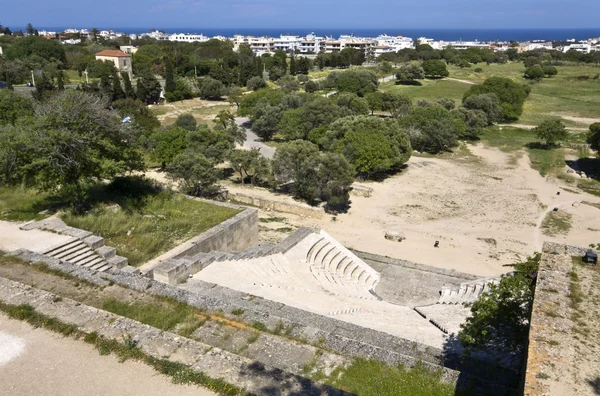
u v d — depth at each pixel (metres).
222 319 14.85
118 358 11.83
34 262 17.64
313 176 42.62
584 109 99.56
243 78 121.12
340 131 58.09
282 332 14.34
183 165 40.91
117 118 27.31
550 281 12.80
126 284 16.67
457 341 16.12
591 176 55.47
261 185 49.12
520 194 48.62
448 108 86.25
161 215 27.94
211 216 28.39
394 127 56.28
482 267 32.34
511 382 12.57
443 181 52.81
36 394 10.56
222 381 10.97
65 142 23.31
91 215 25.31
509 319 12.75
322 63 156.88
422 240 36.84
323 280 24.05
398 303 24.56
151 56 141.25
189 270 21.22
